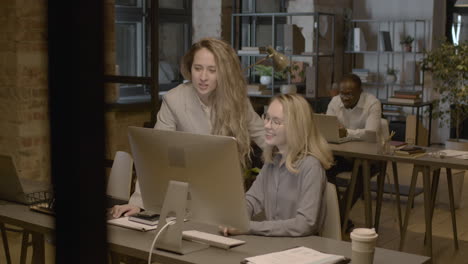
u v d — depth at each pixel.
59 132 0.63
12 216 2.57
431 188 4.58
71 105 0.62
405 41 8.75
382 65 9.30
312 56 8.23
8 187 2.81
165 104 2.93
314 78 7.75
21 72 5.09
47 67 0.62
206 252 2.17
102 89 0.63
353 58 9.37
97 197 0.64
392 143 4.61
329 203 2.54
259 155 4.18
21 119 5.14
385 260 2.09
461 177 5.73
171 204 2.17
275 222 2.40
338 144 4.80
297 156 2.54
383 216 5.46
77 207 0.64
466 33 9.03
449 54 7.41
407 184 6.60
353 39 9.08
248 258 2.02
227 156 2.09
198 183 2.19
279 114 2.53
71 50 0.61
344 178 5.21
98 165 0.63
